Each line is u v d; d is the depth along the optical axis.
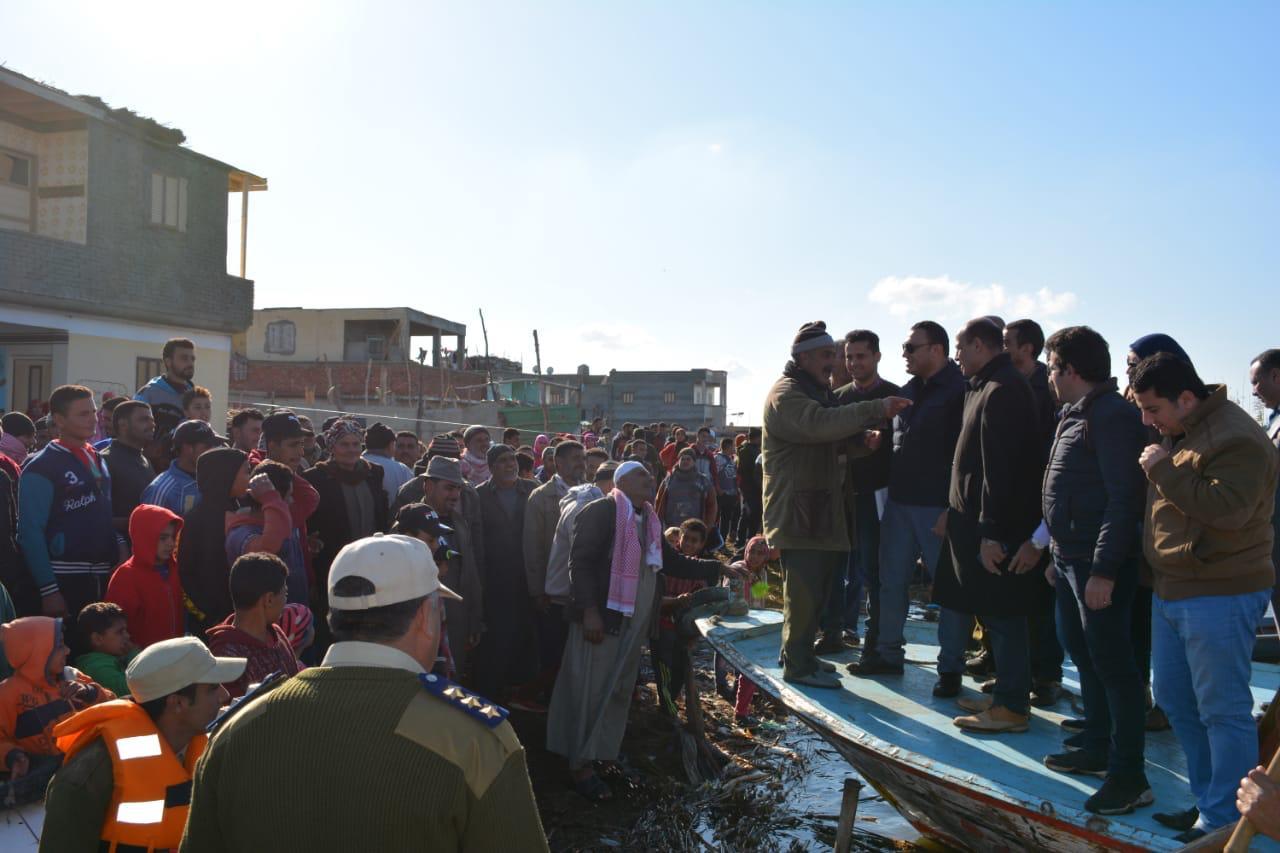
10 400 17.73
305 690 1.85
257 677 4.04
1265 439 3.42
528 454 10.10
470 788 1.77
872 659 5.62
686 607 6.91
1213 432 3.41
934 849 5.52
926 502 5.32
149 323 19.11
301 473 6.50
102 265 17.86
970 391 4.71
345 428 6.57
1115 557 3.70
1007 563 4.50
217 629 4.11
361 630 1.96
